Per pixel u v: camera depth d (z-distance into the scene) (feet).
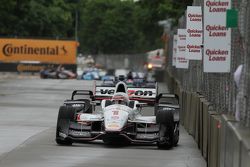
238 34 101.65
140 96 203.10
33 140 175.83
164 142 160.76
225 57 116.57
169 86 433.07
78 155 148.15
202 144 151.53
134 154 151.74
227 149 86.74
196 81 206.90
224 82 121.49
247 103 86.33
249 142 68.39
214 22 117.29
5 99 346.95
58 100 349.20
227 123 87.81
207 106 140.87
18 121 232.53
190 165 136.67
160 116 162.71
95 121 164.04
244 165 67.62
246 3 90.43
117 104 167.84
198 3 206.39
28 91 419.95
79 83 519.19
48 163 135.54
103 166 132.87
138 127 171.63
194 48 186.80
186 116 221.25
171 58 421.18
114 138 158.61
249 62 86.22
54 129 206.39
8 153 149.89
